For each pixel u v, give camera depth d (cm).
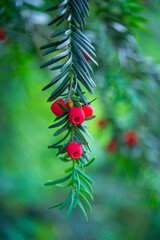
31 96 90
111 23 52
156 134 86
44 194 176
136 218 167
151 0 81
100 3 50
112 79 55
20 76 70
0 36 51
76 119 34
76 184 35
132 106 66
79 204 35
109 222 172
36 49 59
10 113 110
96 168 228
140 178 72
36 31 53
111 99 62
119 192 188
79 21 36
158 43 120
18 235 130
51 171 135
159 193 69
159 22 121
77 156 34
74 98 34
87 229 170
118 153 73
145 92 63
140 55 58
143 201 79
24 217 152
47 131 109
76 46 35
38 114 106
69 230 167
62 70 34
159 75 61
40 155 115
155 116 72
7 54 62
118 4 49
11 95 96
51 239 149
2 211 149
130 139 69
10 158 124
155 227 87
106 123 73
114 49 55
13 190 148
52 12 57
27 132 115
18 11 49
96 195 198
